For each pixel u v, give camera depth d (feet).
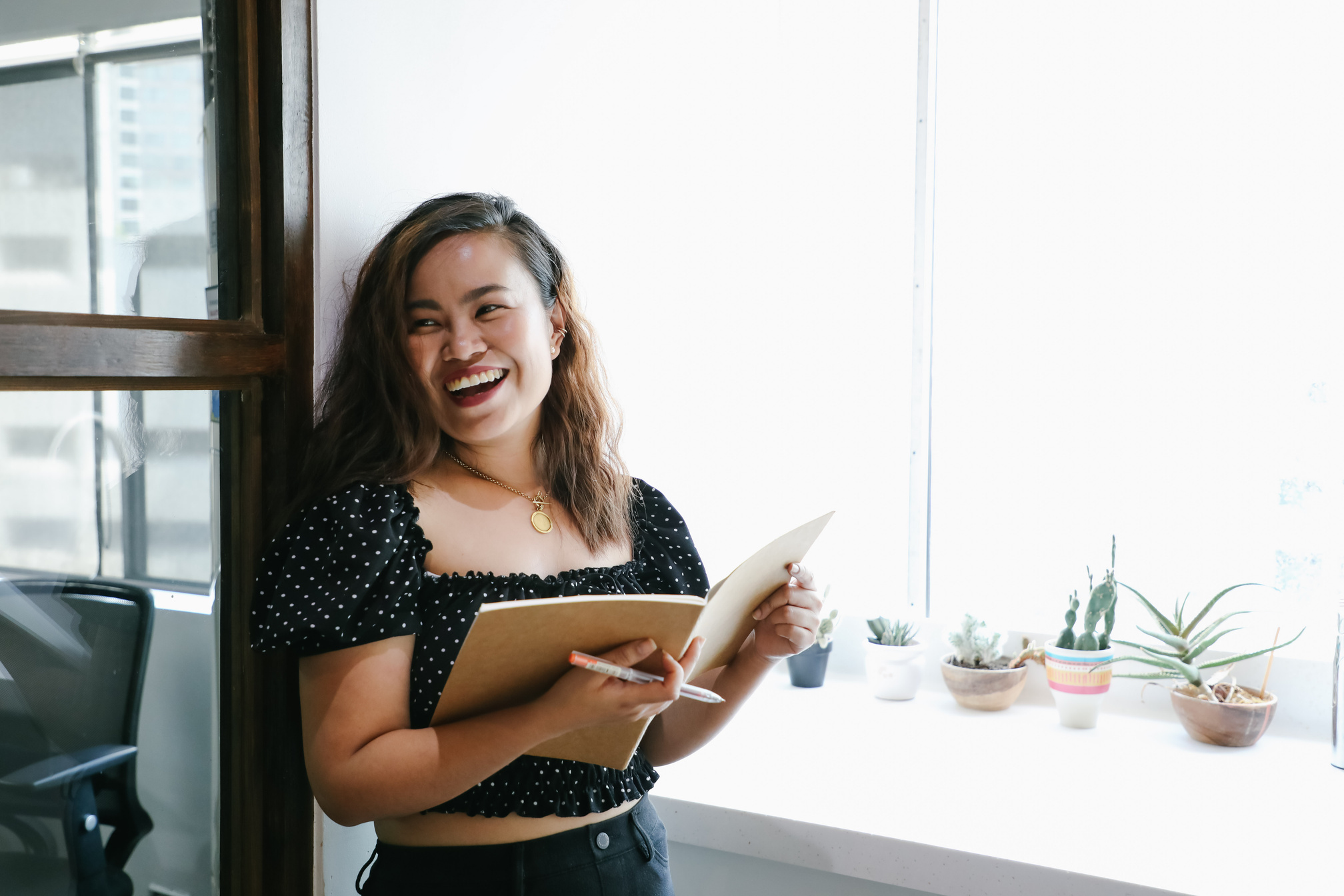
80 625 2.43
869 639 5.50
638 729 2.64
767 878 3.92
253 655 2.87
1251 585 5.12
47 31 2.27
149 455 2.58
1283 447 5.05
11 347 2.13
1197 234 5.10
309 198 3.01
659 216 5.35
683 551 3.40
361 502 2.64
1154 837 3.49
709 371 5.83
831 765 4.27
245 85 2.80
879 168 5.83
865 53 5.81
